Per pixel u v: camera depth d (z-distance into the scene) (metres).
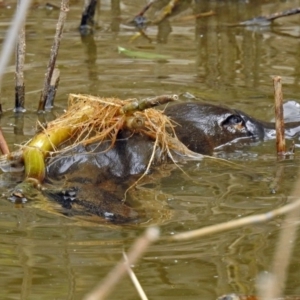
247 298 6.16
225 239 7.56
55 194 8.60
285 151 10.24
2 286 6.57
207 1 18.05
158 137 9.76
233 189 8.95
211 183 9.17
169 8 17.00
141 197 8.72
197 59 14.34
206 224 7.89
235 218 8.04
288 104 11.82
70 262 7.01
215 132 10.58
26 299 6.34
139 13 16.61
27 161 9.01
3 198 8.54
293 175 9.42
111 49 14.86
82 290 6.48
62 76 13.41
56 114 11.67
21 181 9.00
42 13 17.00
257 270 6.86
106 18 16.84
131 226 7.86
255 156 10.18
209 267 6.94
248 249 7.33
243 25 16.41
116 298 6.38
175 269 6.92
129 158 9.51
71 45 15.05
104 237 7.58
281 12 16.22
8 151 9.54
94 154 9.38
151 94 12.57
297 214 8.17
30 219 7.99
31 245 7.38
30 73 13.56
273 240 7.52
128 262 4.04
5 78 13.37
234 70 13.80
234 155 10.20
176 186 9.06
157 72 13.67
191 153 10.06
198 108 10.89
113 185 9.06
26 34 15.57
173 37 15.67
